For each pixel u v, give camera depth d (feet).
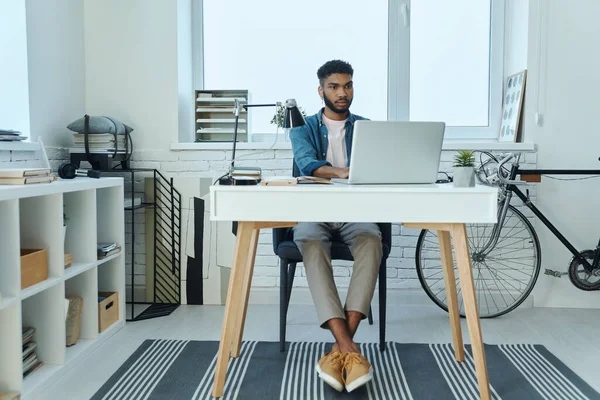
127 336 8.98
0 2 8.89
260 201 6.20
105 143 9.76
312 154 8.73
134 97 11.03
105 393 6.67
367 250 7.38
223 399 6.56
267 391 6.79
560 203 10.82
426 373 7.36
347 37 11.77
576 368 7.68
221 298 11.09
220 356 6.59
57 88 9.95
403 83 11.73
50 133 9.72
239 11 11.87
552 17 10.68
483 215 6.13
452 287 7.76
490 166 10.66
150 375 7.25
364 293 7.13
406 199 6.14
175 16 10.91
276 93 11.94
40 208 7.37
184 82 11.43
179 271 11.11
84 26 11.02
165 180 10.69
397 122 6.54
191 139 11.93
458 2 11.72
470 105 11.86
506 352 8.19
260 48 11.91
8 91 8.97
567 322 9.91
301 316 10.16
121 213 9.41
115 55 11.01
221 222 11.02
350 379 6.40
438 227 6.69
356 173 6.69
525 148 10.72
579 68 10.69
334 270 11.18
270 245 11.16
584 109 10.72
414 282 11.14
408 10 11.62
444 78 11.82
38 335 7.41
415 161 6.73
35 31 9.22
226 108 11.37
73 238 8.45
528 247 10.90
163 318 10.09
